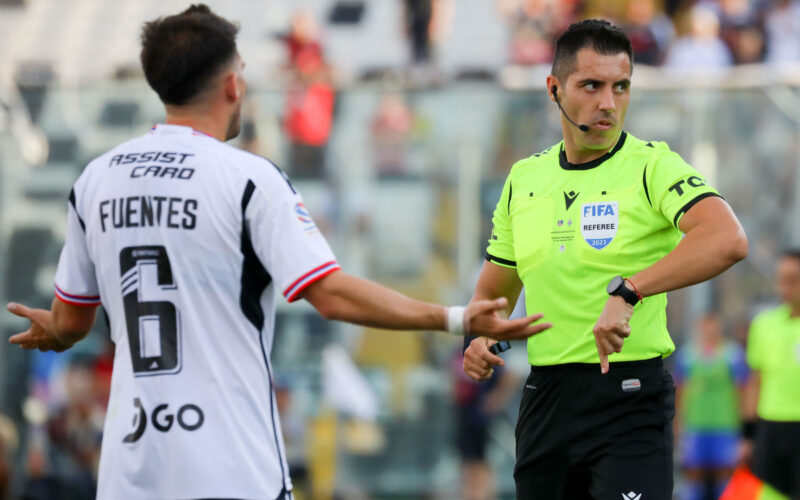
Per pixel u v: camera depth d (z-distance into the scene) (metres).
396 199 33.94
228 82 11.25
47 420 32.38
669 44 42.34
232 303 10.63
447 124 34.06
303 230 10.65
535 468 13.06
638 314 12.52
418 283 33.75
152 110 34.72
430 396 33.41
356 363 33.44
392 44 43.34
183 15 11.28
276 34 43.09
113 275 10.84
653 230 12.35
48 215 34.59
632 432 12.42
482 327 10.29
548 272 12.76
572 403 12.66
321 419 33.03
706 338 32.97
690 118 33.62
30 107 34.69
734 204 33.47
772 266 33.25
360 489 33.00
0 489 20.39
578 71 12.45
